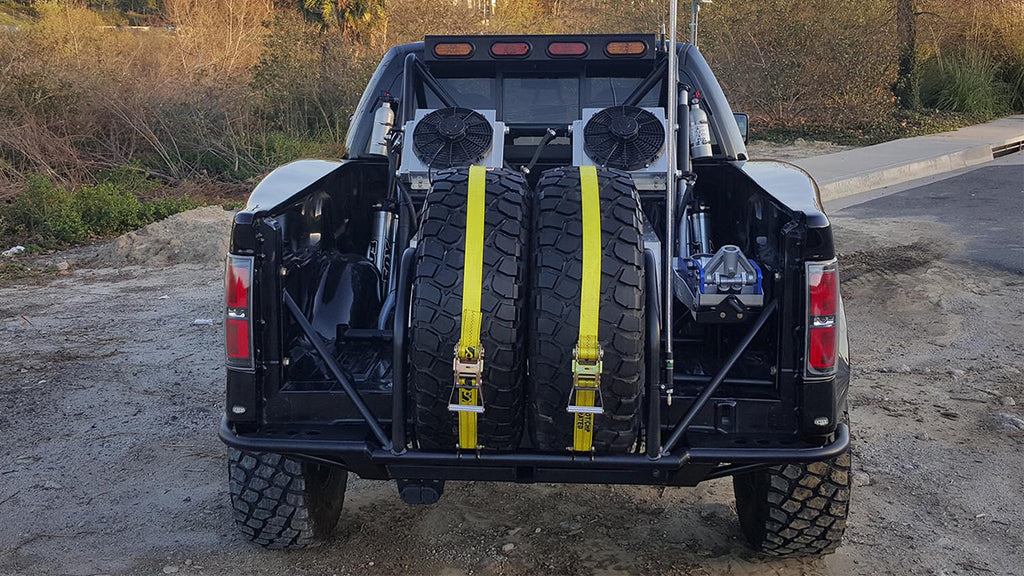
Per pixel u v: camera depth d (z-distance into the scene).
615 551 4.01
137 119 15.40
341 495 4.25
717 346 3.75
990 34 23.62
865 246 9.73
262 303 3.32
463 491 4.62
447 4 22.59
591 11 23.38
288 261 3.52
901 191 13.52
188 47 19.12
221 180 15.62
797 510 3.59
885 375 6.31
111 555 4.02
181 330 7.58
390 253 4.67
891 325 7.43
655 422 3.09
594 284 2.95
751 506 3.87
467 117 4.64
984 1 23.72
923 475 4.77
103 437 5.38
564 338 2.94
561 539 4.12
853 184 13.80
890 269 8.86
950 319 7.47
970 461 4.95
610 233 3.03
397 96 5.22
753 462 3.32
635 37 4.98
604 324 2.93
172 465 5.00
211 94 16.27
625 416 3.02
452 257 3.03
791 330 3.25
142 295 8.80
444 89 5.29
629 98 5.12
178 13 20.81
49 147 14.34
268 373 3.38
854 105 19.89
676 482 3.35
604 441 3.06
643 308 3.00
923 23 23.44
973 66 22.50
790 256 3.22
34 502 4.56
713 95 5.07
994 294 8.13
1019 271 8.77
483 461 3.14
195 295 8.74
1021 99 23.34
